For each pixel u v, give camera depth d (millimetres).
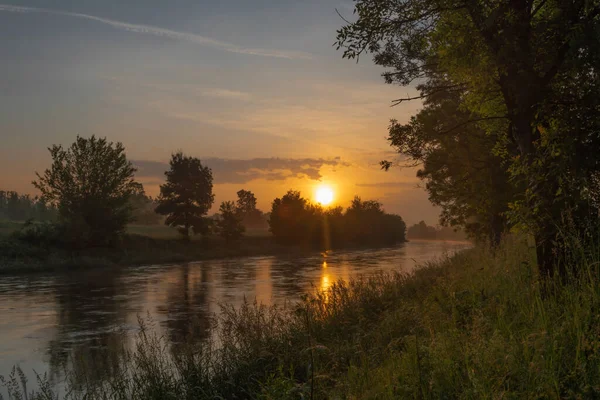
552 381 4098
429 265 18750
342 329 10031
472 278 9828
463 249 24422
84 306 26500
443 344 5594
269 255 81875
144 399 8320
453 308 7555
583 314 5059
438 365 5172
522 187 9180
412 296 11867
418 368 5148
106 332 19344
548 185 7652
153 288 34438
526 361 4469
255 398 7652
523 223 8000
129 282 38906
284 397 6004
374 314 10742
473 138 20344
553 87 8781
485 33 8844
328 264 57188
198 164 80938
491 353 4684
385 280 14977
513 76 8508
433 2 9062
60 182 60000
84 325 21016
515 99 8789
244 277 42000
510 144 12766
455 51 9438
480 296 7590
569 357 4488
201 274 45750
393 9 9430
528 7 8641
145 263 60656
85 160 60375
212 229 86188
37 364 14664
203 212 80500
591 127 7641
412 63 12430
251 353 9273
